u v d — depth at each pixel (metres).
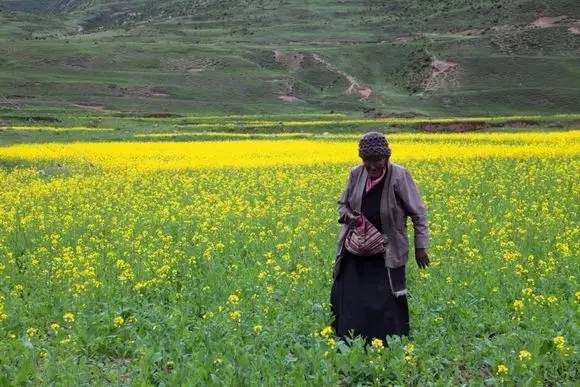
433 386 7.36
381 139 8.30
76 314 9.62
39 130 55.56
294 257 12.88
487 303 10.01
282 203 20.39
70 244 14.60
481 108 99.81
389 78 119.88
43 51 122.88
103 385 7.37
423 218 8.45
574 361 7.93
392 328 8.40
